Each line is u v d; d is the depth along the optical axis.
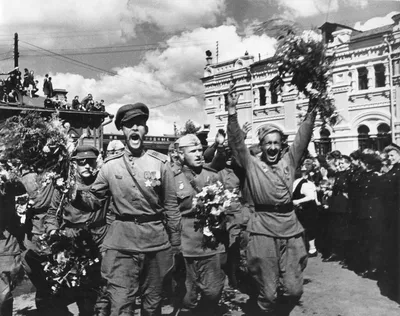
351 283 4.69
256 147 4.27
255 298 3.84
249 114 16.86
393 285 4.48
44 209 3.85
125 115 3.12
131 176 3.07
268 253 3.26
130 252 2.99
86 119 15.64
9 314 3.42
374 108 14.40
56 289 3.57
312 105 3.61
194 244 3.51
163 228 3.13
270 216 3.33
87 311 3.58
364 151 5.57
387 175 4.81
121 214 3.07
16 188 3.66
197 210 3.53
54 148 3.38
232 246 4.27
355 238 5.39
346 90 14.98
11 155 3.63
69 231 3.62
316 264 5.70
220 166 4.40
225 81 16.97
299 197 5.97
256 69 16.55
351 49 14.87
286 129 15.71
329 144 15.40
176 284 3.96
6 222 3.48
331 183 6.54
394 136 13.85
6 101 14.57
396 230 4.60
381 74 14.35
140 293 3.16
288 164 3.51
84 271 3.47
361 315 3.66
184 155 3.82
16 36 12.04
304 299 4.16
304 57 3.55
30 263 3.72
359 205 5.18
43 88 15.14
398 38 13.52
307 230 6.11
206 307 3.63
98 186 3.17
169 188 3.13
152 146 10.51
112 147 4.86
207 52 17.47
